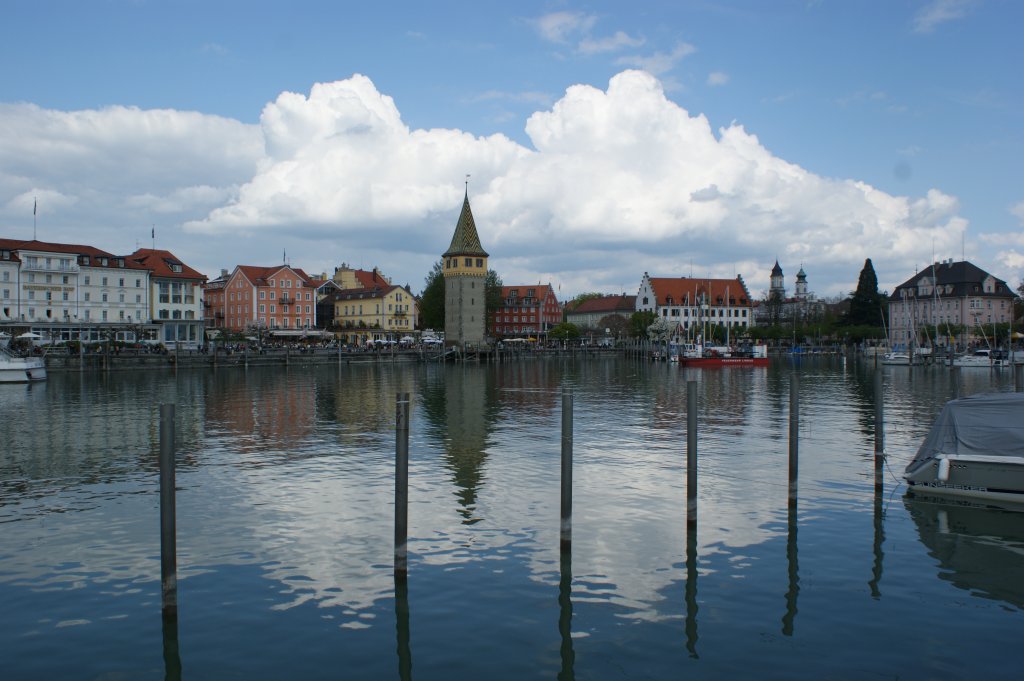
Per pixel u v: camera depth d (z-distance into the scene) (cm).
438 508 2581
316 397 6506
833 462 3331
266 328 15888
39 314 11838
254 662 1534
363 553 2127
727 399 6406
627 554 2123
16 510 2542
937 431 2680
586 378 9494
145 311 13012
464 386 8000
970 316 17200
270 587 1889
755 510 2547
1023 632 1666
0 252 11481
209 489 2850
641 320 19388
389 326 18325
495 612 1752
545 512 2534
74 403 5903
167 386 7688
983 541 2225
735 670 1504
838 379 9244
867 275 18675
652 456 3516
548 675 1486
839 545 2197
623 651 1576
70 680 1468
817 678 1476
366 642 1614
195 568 2012
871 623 1703
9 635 1638
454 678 1476
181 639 1623
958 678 1474
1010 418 2544
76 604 1786
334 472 3158
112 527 2355
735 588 1889
